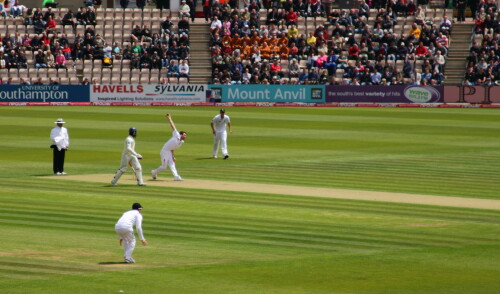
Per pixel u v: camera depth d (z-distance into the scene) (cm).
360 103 16425
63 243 4988
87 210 6059
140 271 4331
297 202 6469
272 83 16825
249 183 7431
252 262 4556
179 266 4453
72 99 16288
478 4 18300
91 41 17525
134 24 18300
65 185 7225
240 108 15762
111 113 14388
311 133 11512
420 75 16712
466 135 11394
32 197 6594
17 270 4347
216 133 9050
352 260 4616
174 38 17388
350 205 6366
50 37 17475
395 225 5619
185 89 16450
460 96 16225
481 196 6869
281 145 10225
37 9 18138
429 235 5309
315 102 16475
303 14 18338
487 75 16575
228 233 5322
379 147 10094
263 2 18712
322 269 4403
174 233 5306
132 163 7200
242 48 17462
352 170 8275
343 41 17600
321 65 17075
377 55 17175
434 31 17412
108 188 7069
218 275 4259
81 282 4109
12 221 5644
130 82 17112
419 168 8444
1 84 16075
